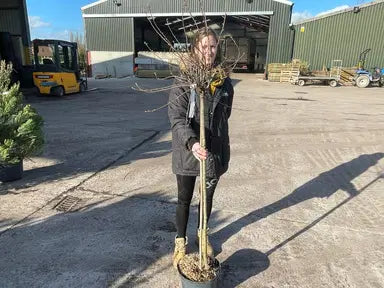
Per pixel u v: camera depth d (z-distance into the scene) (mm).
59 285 2480
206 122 2381
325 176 4707
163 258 2814
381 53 21516
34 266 2686
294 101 12656
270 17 23719
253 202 3875
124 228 3266
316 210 3686
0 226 3266
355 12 21375
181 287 2445
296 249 2957
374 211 3664
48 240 3041
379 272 2666
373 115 9586
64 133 7172
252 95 14617
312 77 19656
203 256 2285
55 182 4367
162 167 4992
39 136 4492
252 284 2516
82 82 15773
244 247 2982
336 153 5816
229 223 3396
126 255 2846
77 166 5004
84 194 4020
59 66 13742
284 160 5414
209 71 2102
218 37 2170
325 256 2861
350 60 22297
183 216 2658
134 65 27297
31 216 3469
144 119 8984
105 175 4645
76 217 3465
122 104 12047
